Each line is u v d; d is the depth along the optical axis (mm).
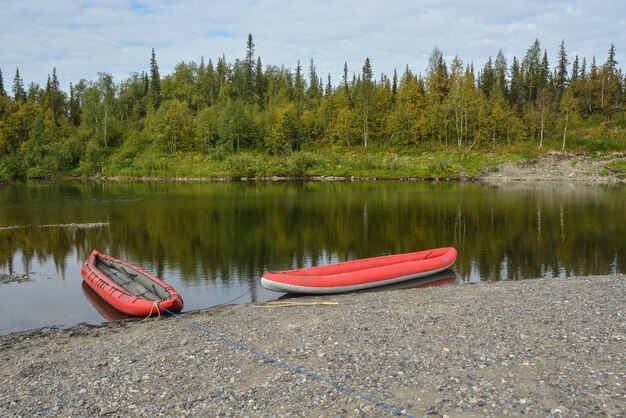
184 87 119375
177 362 10164
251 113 101188
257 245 26859
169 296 15820
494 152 77688
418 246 26391
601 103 91375
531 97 100812
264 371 9445
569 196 47562
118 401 8469
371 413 7559
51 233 30922
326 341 10930
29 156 91062
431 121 85000
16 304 17016
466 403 7723
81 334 13469
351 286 17844
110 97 108812
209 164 84875
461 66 87938
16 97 127000
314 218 35906
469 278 19859
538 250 24906
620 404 7523
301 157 79312
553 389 8102
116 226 33188
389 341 10727
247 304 16156
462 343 10430
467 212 38000
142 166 85312
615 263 21984
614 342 10156
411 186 61031
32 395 8906
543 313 12531
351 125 90688
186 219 35906
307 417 7543
